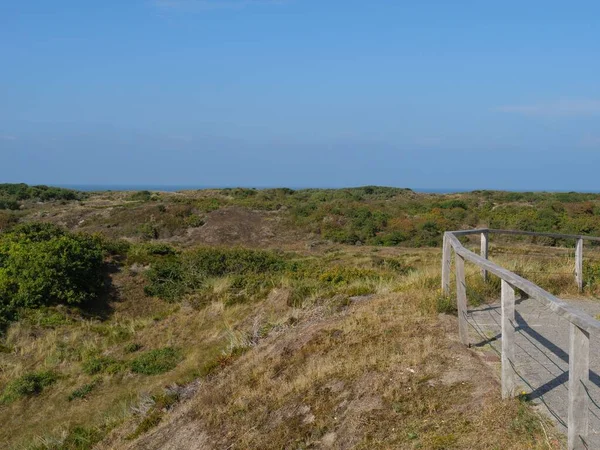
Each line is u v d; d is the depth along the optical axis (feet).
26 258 51.75
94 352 41.96
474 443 14.07
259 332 34.53
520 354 19.63
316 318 31.81
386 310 27.30
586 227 79.36
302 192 181.57
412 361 19.97
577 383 11.47
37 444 30.55
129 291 55.52
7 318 45.11
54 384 37.06
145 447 24.49
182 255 64.54
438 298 26.32
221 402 24.41
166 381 35.55
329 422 18.33
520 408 15.06
